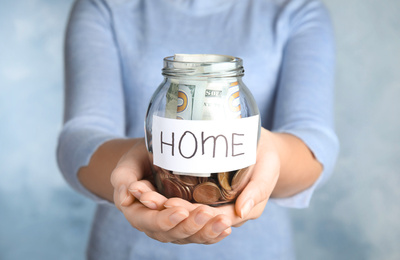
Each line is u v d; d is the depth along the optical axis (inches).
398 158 80.7
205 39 35.6
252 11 36.1
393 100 79.9
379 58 79.5
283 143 26.4
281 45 35.5
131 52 35.6
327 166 28.5
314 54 33.8
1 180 91.1
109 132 30.5
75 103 32.2
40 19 90.7
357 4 78.9
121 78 36.4
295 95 32.2
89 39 34.8
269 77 35.4
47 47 91.0
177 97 18.7
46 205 92.5
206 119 18.5
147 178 21.6
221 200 19.3
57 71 91.7
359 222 82.3
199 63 18.0
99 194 27.9
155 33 35.6
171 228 17.6
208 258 33.4
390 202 81.6
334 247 83.3
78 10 36.6
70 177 28.3
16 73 91.0
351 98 80.9
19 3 89.7
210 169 18.7
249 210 18.6
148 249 33.4
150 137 19.8
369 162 81.6
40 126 91.9
